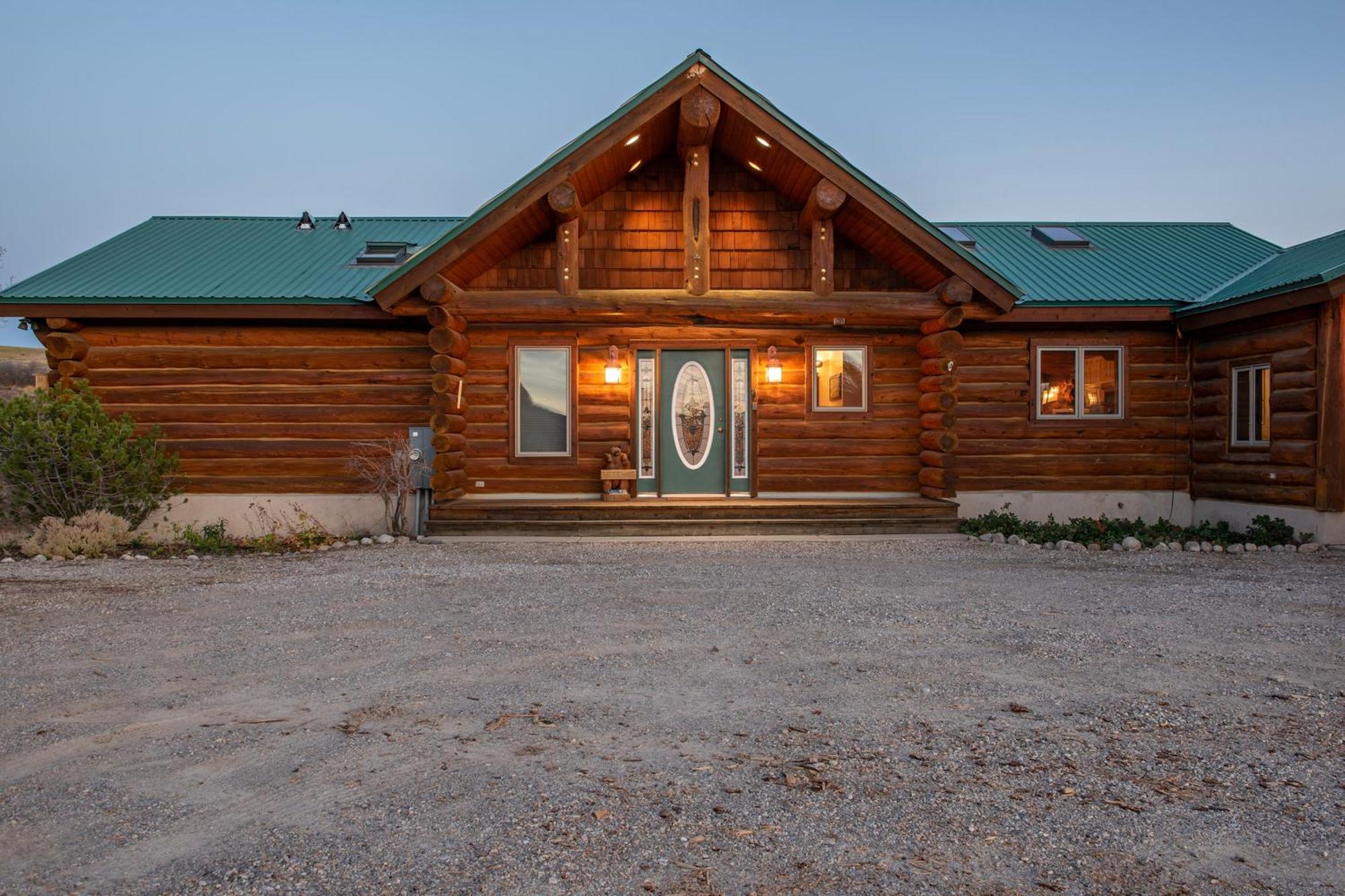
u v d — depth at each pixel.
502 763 3.81
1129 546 10.43
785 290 11.84
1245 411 11.66
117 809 3.40
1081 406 12.68
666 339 12.67
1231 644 5.82
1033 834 3.19
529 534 11.29
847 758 3.86
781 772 3.71
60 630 6.19
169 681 5.02
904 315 11.88
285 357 12.06
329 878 2.88
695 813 3.33
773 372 12.65
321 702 4.64
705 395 12.75
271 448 12.03
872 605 7.00
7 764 3.83
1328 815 3.36
